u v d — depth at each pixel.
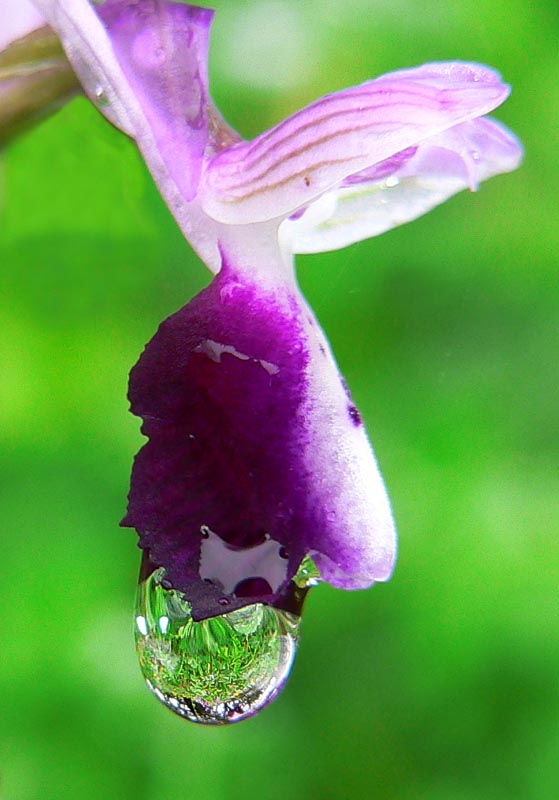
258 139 0.08
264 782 0.11
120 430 0.12
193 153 0.08
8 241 0.11
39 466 0.12
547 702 0.11
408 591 0.11
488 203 0.13
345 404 0.08
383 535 0.08
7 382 0.12
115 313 0.12
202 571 0.08
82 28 0.08
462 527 0.11
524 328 0.12
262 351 0.08
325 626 0.11
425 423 0.12
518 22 0.13
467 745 0.11
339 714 0.11
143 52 0.08
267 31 0.13
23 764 0.11
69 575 0.11
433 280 0.13
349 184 0.09
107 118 0.08
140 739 0.11
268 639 0.08
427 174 0.09
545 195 0.13
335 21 0.13
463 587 0.11
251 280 0.08
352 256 0.13
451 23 0.13
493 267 0.13
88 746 0.11
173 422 0.08
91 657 0.11
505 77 0.13
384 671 0.11
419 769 0.11
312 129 0.08
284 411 0.08
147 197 0.12
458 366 0.12
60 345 0.12
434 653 0.11
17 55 0.09
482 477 0.11
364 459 0.08
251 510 0.08
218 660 0.08
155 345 0.08
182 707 0.08
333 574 0.08
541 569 0.11
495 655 0.11
